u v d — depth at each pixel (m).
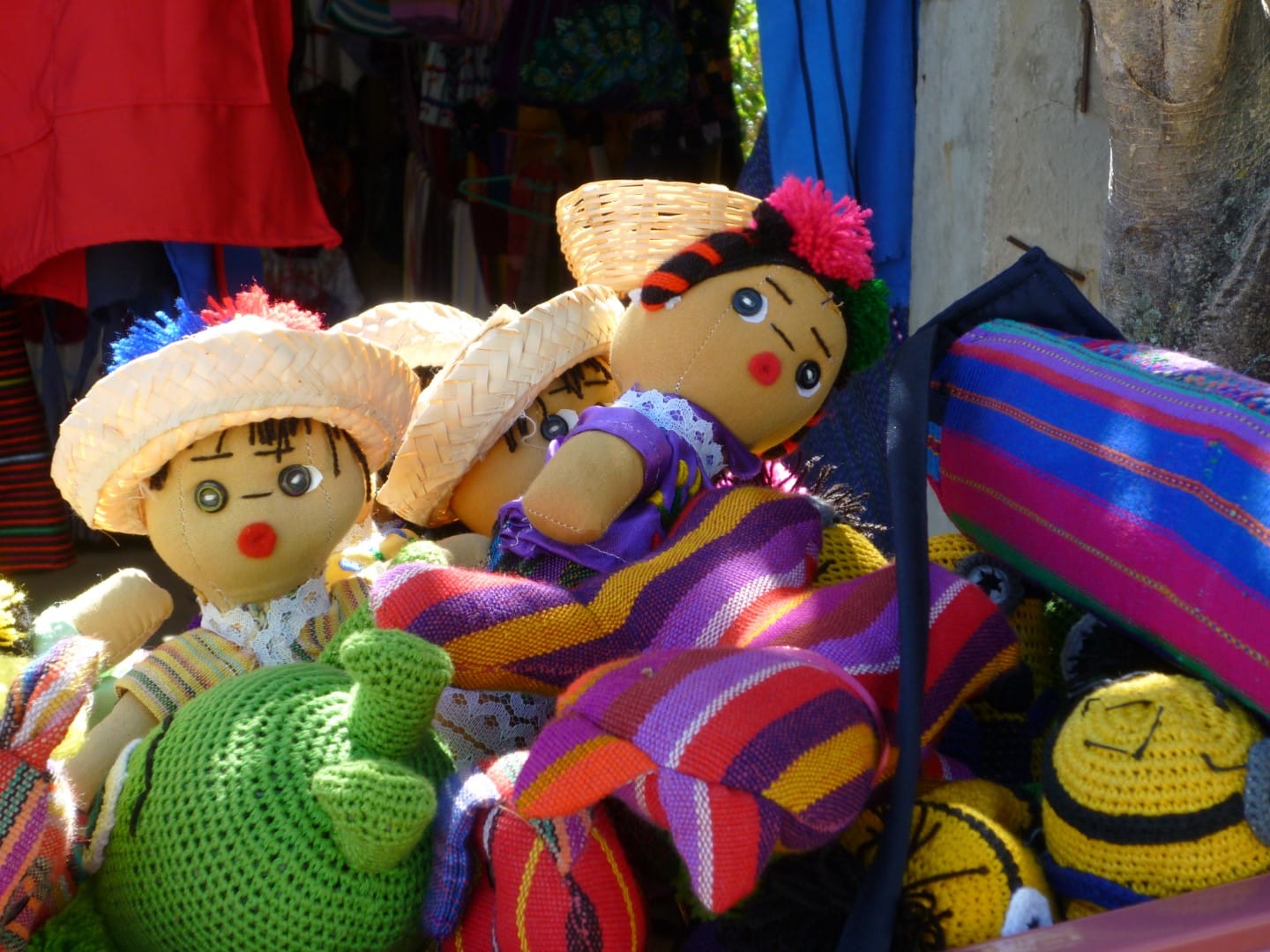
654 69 3.31
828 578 1.40
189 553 1.32
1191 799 1.01
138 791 1.09
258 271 2.73
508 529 1.41
